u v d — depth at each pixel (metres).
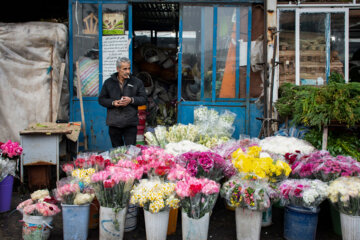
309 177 3.28
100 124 5.44
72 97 5.44
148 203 2.78
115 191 2.81
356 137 4.15
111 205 2.85
